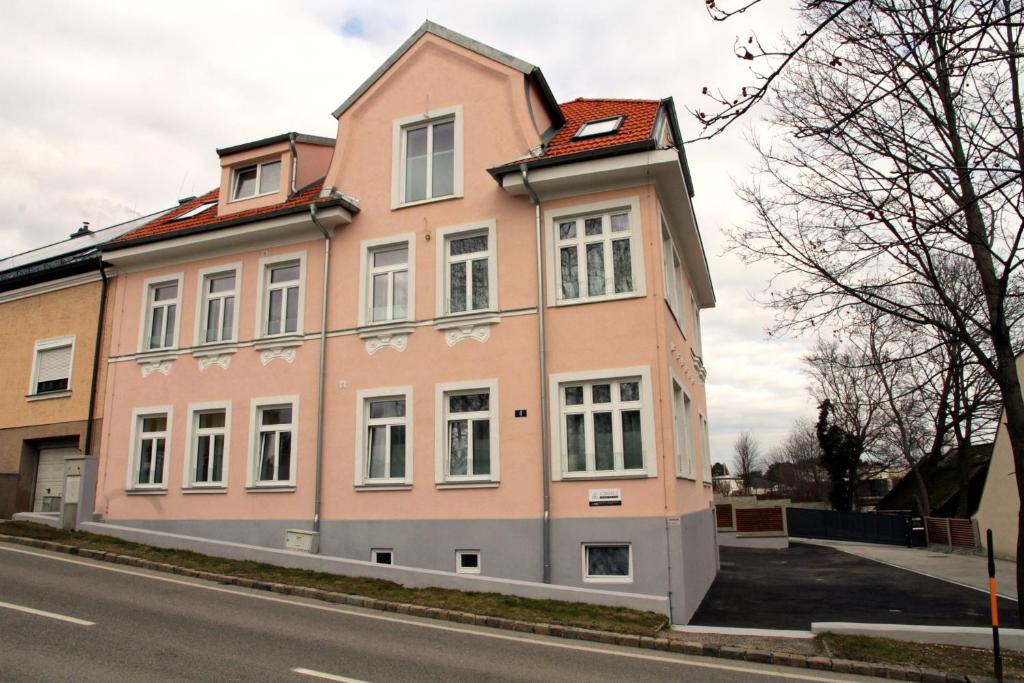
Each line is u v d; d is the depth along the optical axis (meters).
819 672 8.54
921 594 15.77
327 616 10.22
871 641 9.52
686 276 18.91
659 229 13.65
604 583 12.51
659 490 12.55
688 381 17.02
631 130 14.35
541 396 13.59
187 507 16.64
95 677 6.72
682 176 13.88
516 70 15.34
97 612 9.44
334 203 15.65
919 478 34.88
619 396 13.30
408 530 14.27
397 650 8.44
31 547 14.84
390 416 15.26
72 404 19.34
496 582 11.94
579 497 13.02
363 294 15.77
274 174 18.41
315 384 15.90
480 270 14.99
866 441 41.41
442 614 10.59
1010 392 10.36
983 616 12.86
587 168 13.58
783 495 76.50
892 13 9.02
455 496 14.02
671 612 11.79
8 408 20.83
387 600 11.18
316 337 16.09
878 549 30.17
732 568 21.77
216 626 9.09
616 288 13.78
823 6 7.10
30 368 20.64
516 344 14.12
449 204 15.34
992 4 6.05
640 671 8.13
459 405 14.63
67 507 17.00
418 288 15.25
